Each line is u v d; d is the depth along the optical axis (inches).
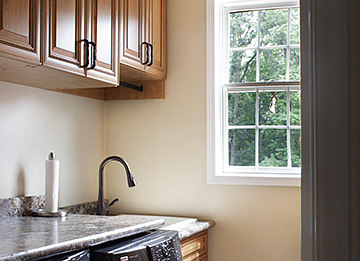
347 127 12.0
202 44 118.3
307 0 13.1
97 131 122.3
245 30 120.3
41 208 95.1
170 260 79.0
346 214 11.9
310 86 12.8
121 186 124.3
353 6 12.0
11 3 64.6
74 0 79.0
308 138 13.1
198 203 116.6
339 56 12.1
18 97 92.1
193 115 118.2
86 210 112.7
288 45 117.1
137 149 123.1
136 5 102.6
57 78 83.9
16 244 60.8
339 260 12.0
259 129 117.8
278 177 109.7
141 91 121.3
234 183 113.0
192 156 117.8
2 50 62.9
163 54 118.5
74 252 65.8
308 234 13.1
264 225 111.0
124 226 77.7
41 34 70.7
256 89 118.2
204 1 118.5
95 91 120.0
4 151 88.0
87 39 82.1
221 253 114.0
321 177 12.3
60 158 105.9
